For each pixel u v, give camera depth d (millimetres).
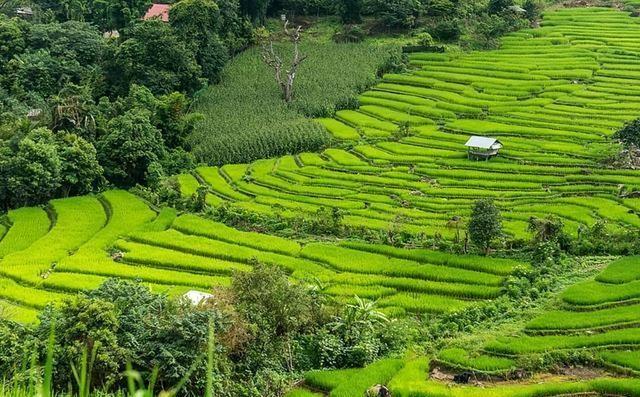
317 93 107688
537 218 62500
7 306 51406
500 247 59438
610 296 46906
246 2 127750
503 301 48781
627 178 74312
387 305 49438
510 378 38125
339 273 56531
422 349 42969
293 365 40781
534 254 56531
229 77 114875
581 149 83812
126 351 34250
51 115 87688
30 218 72562
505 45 123250
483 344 41594
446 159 85688
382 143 92562
